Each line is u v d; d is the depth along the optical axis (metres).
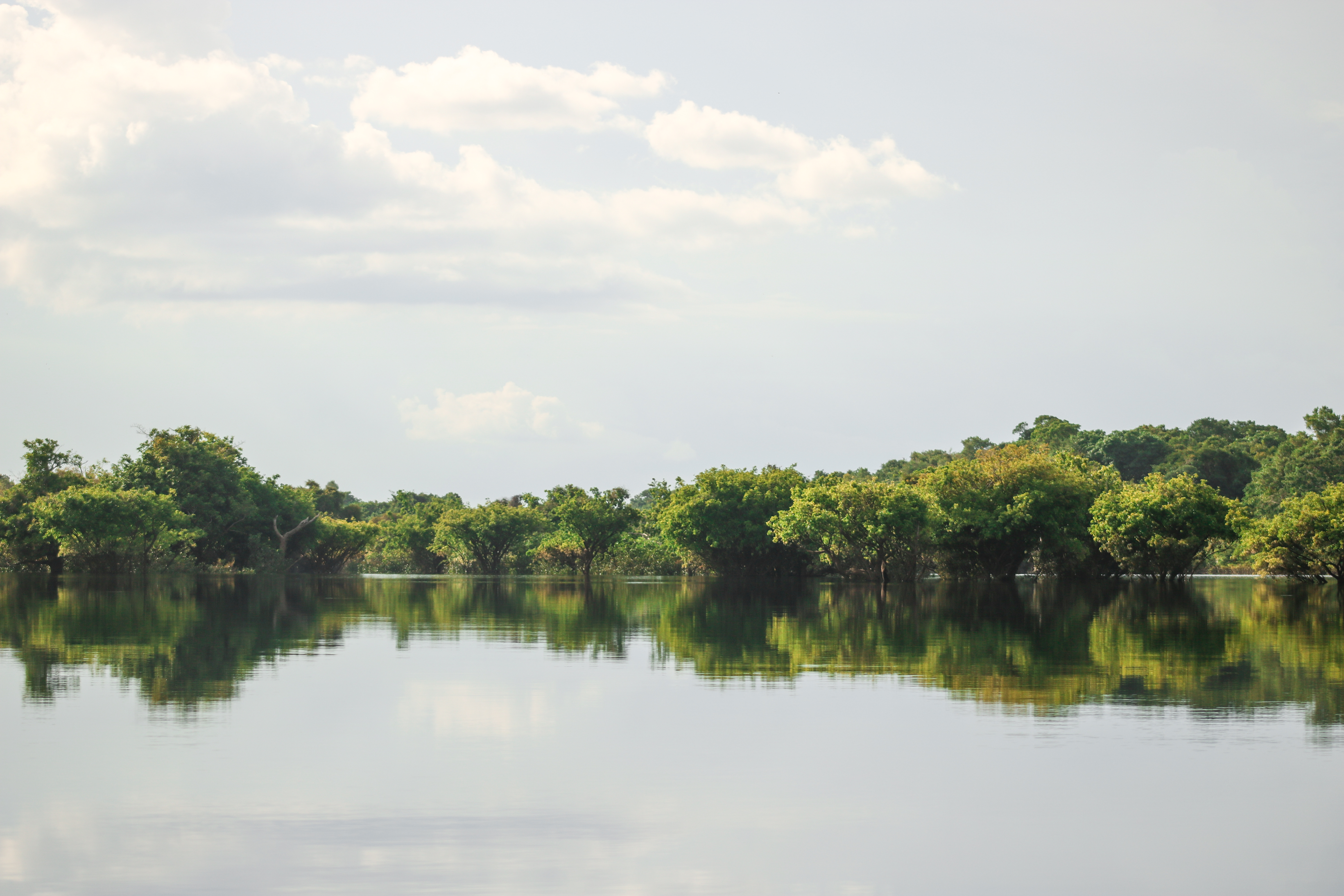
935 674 26.55
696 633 38.00
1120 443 155.75
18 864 12.20
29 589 66.00
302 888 11.56
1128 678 25.73
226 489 105.44
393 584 88.19
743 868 12.30
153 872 12.00
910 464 181.50
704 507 103.25
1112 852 12.88
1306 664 28.42
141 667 27.16
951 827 13.76
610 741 18.42
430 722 20.08
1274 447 158.62
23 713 20.52
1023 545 83.00
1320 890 11.77
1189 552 76.25
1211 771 16.33
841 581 95.94
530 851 12.80
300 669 27.20
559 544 126.56
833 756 17.33
